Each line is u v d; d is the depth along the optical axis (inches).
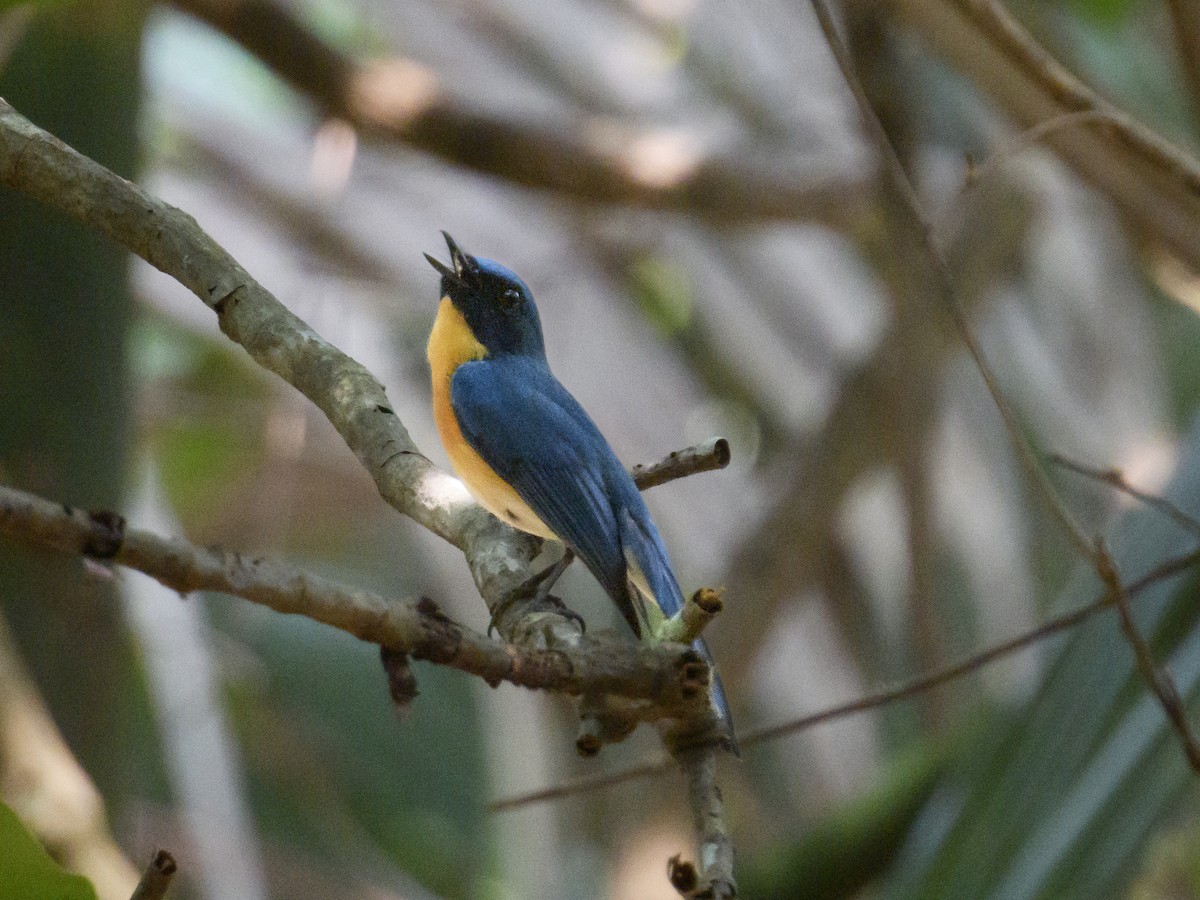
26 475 358.0
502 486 319.6
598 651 167.2
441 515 230.8
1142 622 318.7
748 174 496.4
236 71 617.9
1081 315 546.6
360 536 697.0
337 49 478.9
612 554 296.0
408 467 230.7
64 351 364.2
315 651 719.7
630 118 591.8
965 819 316.2
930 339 471.5
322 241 586.9
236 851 479.8
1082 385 542.6
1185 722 259.0
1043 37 425.1
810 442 485.7
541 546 312.2
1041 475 271.9
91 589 361.1
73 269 365.4
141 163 383.9
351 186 592.7
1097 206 510.9
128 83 374.9
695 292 582.9
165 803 527.8
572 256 588.4
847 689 536.1
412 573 691.4
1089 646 322.3
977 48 352.8
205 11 468.1
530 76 605.9
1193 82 400.5
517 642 200.4
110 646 367.6
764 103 549.6
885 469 540.1
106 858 247.6
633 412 573.3
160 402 634.8
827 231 526.0
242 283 225.9
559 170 492.7
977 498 528.4
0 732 254.8
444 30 608.1
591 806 528.7
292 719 635.5
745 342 579.8
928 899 308.2
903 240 456.8
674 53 599.2
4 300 358.6
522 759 516.4
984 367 276.4
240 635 697.0
